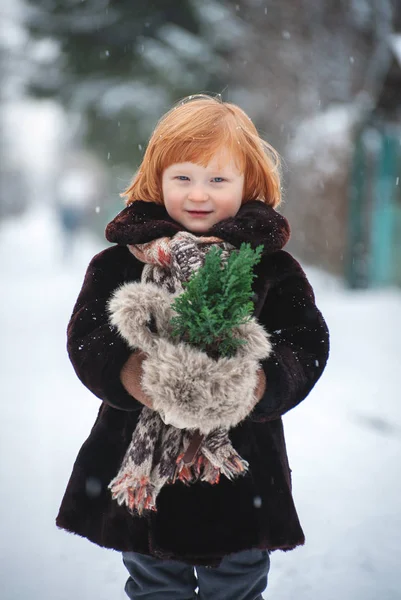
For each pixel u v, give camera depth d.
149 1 15.89
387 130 11.41
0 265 19.39
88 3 15.98
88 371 1.97
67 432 4.89
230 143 2.08
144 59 16.09
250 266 1.81
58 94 18.45
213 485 2.04
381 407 5.32
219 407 1.80
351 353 7.26
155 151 2.13
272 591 2.84
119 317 1.86
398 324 8.80
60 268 18.48
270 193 2.22
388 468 4.15
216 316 1.76
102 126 18.00
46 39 16.94
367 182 11.54
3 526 3.42
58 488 3.89
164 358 1.81
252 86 15.27
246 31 15.27
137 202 2.20
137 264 2.15
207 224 2.12
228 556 2.12
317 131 13.52
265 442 2.12
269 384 1.96
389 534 3.31
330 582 2.90
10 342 8.26
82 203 21.14
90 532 2.09
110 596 2.83
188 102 2.20
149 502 1.91
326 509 3.58
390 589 2.85
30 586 2.89
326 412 5.28
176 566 2.17
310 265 13.89
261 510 2.05
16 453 4.44
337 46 15.03
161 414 1.88
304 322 2.13
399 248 11.49
